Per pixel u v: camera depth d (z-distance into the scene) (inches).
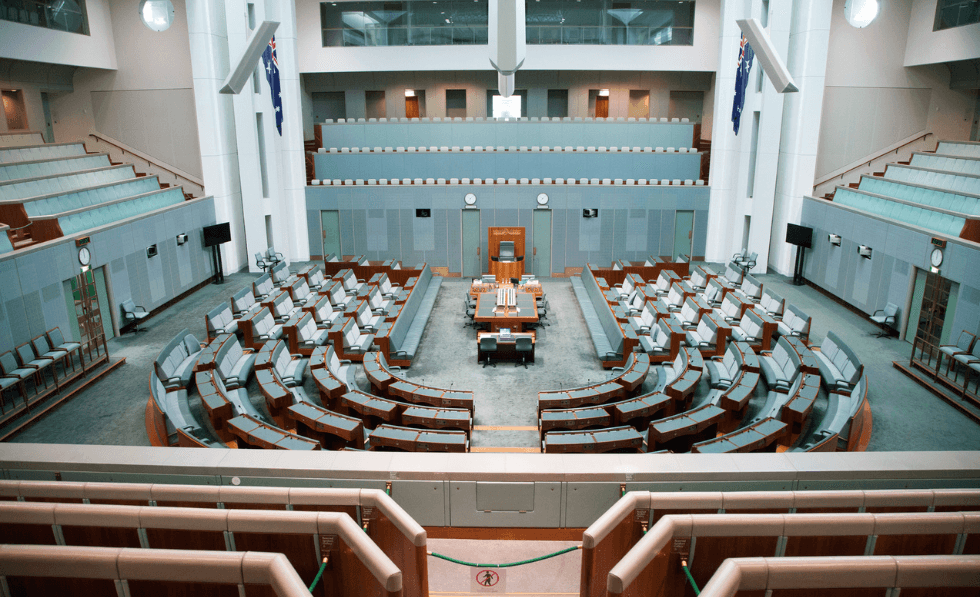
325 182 974.4
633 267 873.5
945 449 441.1
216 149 867.4
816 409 505.7
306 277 813.2
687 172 975.6
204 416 498.9
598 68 997.8
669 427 410.0
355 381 576.1
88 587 142.6
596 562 171.0
